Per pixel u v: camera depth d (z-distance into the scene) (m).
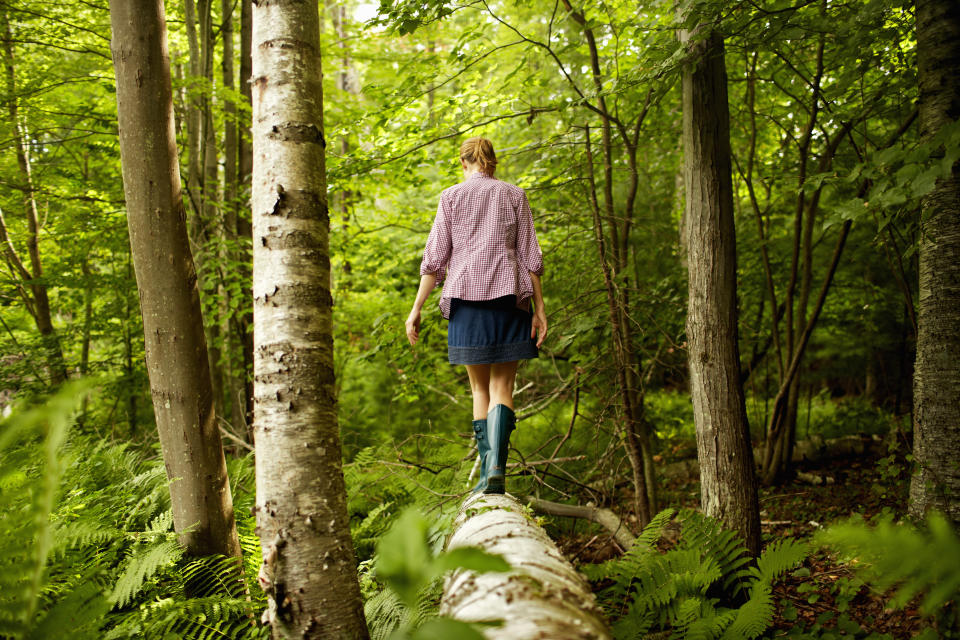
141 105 2.77
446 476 4.79
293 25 2.09
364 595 2.77
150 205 2.81
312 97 2.11
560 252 5.46
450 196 2.85
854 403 7.83
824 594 3.58
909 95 4.08
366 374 7.91
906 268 5.54
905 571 0.77
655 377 6.58
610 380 4.87
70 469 3.64
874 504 4.76
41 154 7.41
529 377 6.20
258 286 2.04
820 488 5.55
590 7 4.18
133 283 7.37
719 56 3.69
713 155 3.85
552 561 1.64
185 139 6.90
